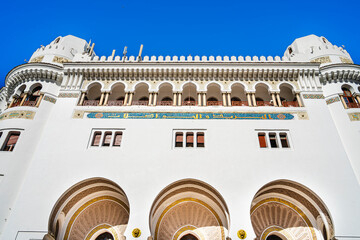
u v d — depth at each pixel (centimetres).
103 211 1619
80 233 1552
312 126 1639
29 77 1934
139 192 1380
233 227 1278
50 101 1834
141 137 1591
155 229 1525
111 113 1728
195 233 1559
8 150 1614
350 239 1259
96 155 1520
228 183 1409
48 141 1577
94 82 1923
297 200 1566
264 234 1544
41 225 1305
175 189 1533
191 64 1906
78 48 2256
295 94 1852
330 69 1900
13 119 1697
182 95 1989
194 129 1631
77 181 1426
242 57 2048
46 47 2181
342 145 1553
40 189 1405
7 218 1364
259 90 1986
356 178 1438
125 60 2120
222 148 1541
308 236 1502
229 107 1756
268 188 1516
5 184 1447
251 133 1609
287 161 1488
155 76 1931
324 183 1415
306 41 2261
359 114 1689
